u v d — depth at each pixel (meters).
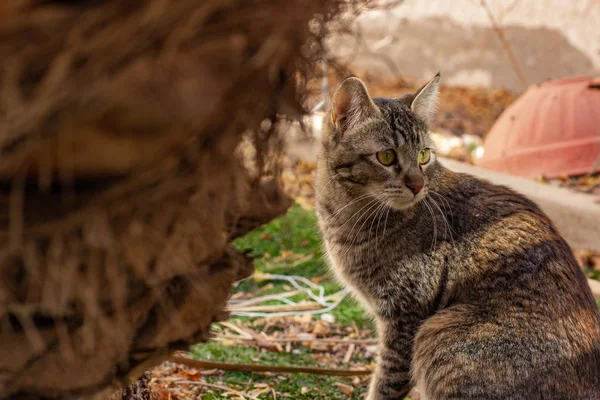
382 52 2.99
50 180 0.77
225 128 0.84
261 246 1.73
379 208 1.25
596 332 1.21
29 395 0.89
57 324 0.87
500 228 1.24
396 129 1.23
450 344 1.19
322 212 1.30
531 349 1.17
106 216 0.79
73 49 0.69
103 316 0.87
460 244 1.24
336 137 1.25
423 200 1.25
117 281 0.85
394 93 2.75
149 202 0.81
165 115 0.71
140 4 0.72
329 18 0.93
